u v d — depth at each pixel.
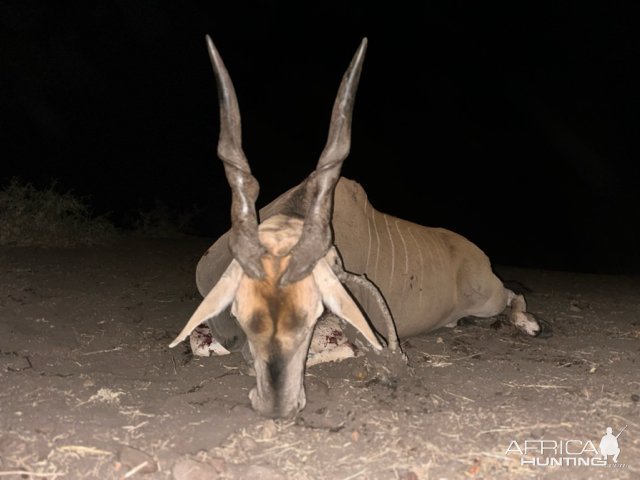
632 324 2.52
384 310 1.76
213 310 1.46
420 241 2.21
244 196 1.45
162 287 2.89
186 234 5.16
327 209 1.46
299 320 1.42
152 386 1.72
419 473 1.32
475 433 1.48
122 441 1.42
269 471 1.30
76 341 2.11
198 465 1.28
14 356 1.90
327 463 1.35
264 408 1.47
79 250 3.71
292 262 1.42
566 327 2.46
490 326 2.37
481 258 2.37
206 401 1.63
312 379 1.75
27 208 4.02
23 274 2.92
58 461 1.33
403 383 1.76
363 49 1.49
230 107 1.48
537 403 1.64
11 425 1.46
